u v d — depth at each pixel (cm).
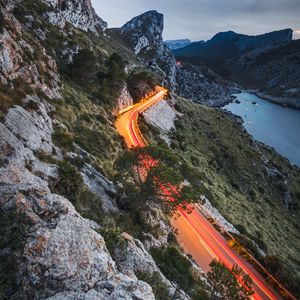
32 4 8675
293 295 3422
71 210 1209
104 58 10288
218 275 1848
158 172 2661
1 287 816
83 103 5578
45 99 3994
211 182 6781
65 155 2844
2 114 2338
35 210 1148
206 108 14375
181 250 3070
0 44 3238
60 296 781
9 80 3100
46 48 6744
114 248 1366
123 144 5144
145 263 1412
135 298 852
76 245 970
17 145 2031
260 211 7356
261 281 3422
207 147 9506
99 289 877
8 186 1234
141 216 2784
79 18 15400
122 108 7894
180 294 1521
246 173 9362
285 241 6375
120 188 3111
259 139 18338
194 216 4250
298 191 11244
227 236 4081
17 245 935
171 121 9700
